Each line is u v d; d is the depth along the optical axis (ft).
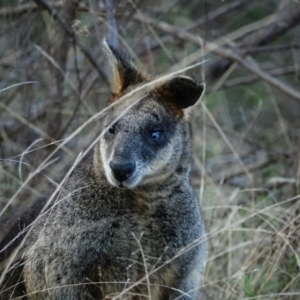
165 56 51.24
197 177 45.78
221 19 57.47
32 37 47.44
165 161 30.50
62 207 29.96
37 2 43.29
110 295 30.14
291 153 47.01
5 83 47.19
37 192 38.40
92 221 29.76
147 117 30.50
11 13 46.32
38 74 46.06
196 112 44.16
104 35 46.44
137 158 29.63
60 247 29.58
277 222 38.37
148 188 30.30
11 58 46.52
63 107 44.96
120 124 30.37
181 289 31.63
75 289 29.66
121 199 29.99
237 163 47.19
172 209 30.76
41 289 30.01
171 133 30.91
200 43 46.19
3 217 37.47
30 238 30.73
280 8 50.39
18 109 47.62
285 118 58.80
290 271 35.17
